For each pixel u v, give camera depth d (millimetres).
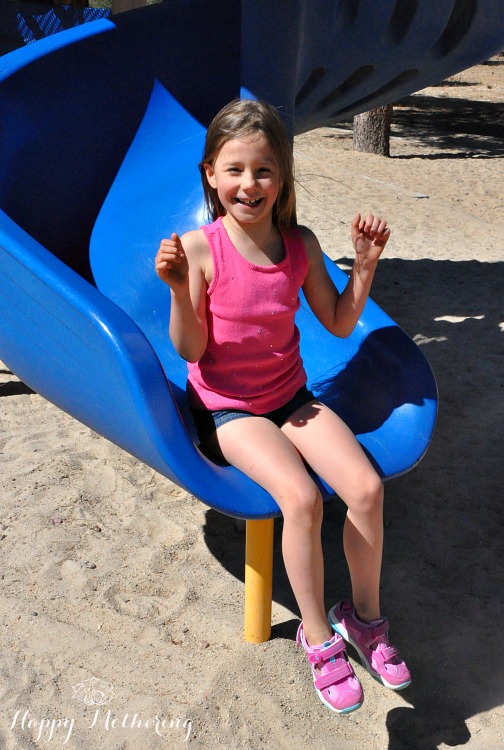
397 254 5988
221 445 2064
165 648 2326
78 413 2209
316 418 2107
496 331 4605
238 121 2037
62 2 5730
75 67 2924
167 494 3053
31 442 3365
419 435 2195
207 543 2787
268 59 2840
